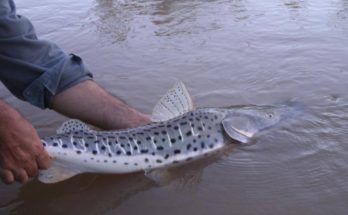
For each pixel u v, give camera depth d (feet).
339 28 6.15
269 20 6.63
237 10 7.19
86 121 3.68
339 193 3.00
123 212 2.98
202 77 4.84
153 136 3.50
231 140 3.75
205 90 4.54
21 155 2.87
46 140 3.12
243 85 4.64
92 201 3.10
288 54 5.35
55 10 7.42
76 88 3.59
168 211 2.97
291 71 4.91
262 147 3.63
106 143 3.32
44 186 3.25
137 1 7.96
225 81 4.74
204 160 3.57
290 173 3.27
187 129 3.61
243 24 6.51
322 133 3.73
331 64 5.03
